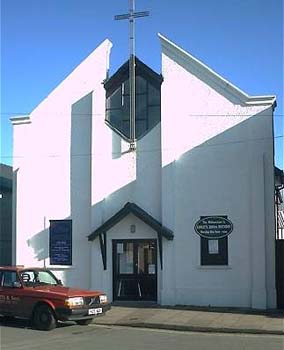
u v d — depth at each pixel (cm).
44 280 1579
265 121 1845
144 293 1955
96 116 2056
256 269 1798
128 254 1983
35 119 2166
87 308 1427
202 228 1881
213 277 1859
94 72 2092
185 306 1848
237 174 1862
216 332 1423
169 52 1975
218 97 1908
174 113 1948
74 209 2084
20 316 1470
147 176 1983
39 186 2144
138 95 2038
